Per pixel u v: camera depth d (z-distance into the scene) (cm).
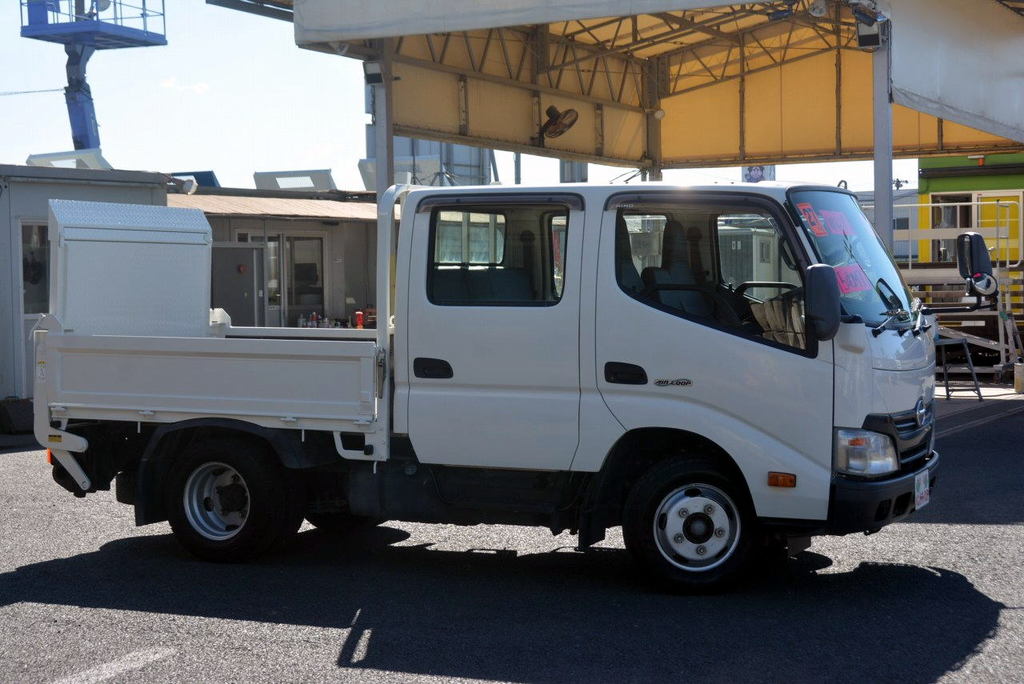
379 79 1764
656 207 668
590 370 675
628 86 2600
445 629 616
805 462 644
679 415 661
